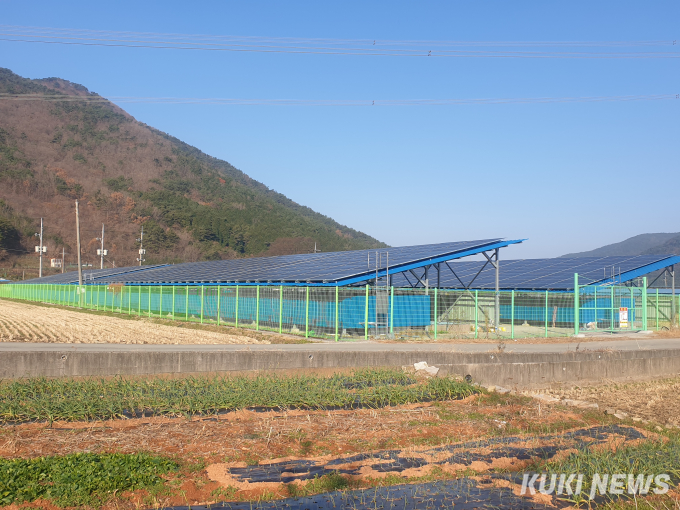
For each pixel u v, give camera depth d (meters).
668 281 60.25
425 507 8.03
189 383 15.19
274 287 30.23
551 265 42.19
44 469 8.30
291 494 8.32
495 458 10.01
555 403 14.76
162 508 7.67
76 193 149.50
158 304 42.25
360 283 28.23
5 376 15.41
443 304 30.73
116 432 10.58
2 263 113.38
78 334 27.45
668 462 9.64
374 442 10.63
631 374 20.89
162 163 193.75
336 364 18.53
